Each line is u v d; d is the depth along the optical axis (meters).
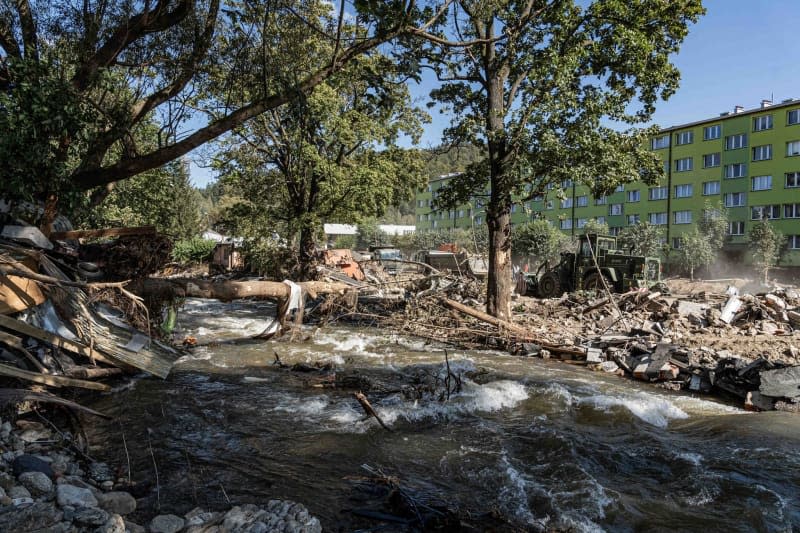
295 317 12.90
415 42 11.75
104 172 9.16
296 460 5.27
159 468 4.93
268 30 10.25
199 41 10.00
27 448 4.98
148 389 7.68
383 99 10.58
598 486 4.74
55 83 7.99
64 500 3.76
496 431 6.30
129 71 10.63
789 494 4.66
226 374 9.00
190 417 6.50
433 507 4.27
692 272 37.81
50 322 7.07
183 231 37.75
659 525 4.11
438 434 6.18
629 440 6.04
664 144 45.44
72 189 8.55
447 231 59.53
